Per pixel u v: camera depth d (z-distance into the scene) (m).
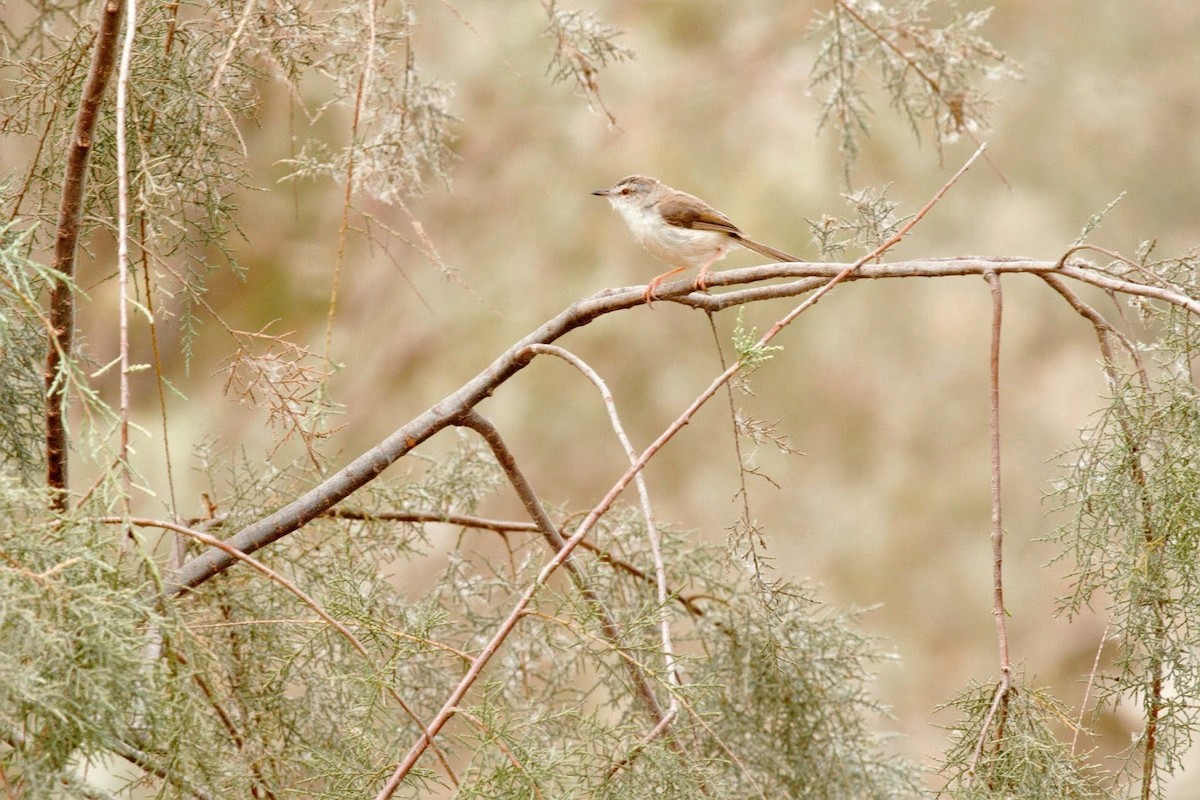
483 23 15.74
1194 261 5.57
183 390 13.55
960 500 15.64
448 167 7.17
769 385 15.70
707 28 16.62
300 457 6.83
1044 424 15.84
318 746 5.93
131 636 3.89
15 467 5.66
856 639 7.28
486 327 15.14
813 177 15.21
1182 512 5.07
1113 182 16.38
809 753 7.11
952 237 16.06
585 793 5.07
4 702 3.65
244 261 13.83
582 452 15.09
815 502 15.53
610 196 10.49
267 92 7.15
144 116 5.58
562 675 6.95
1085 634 15.34
